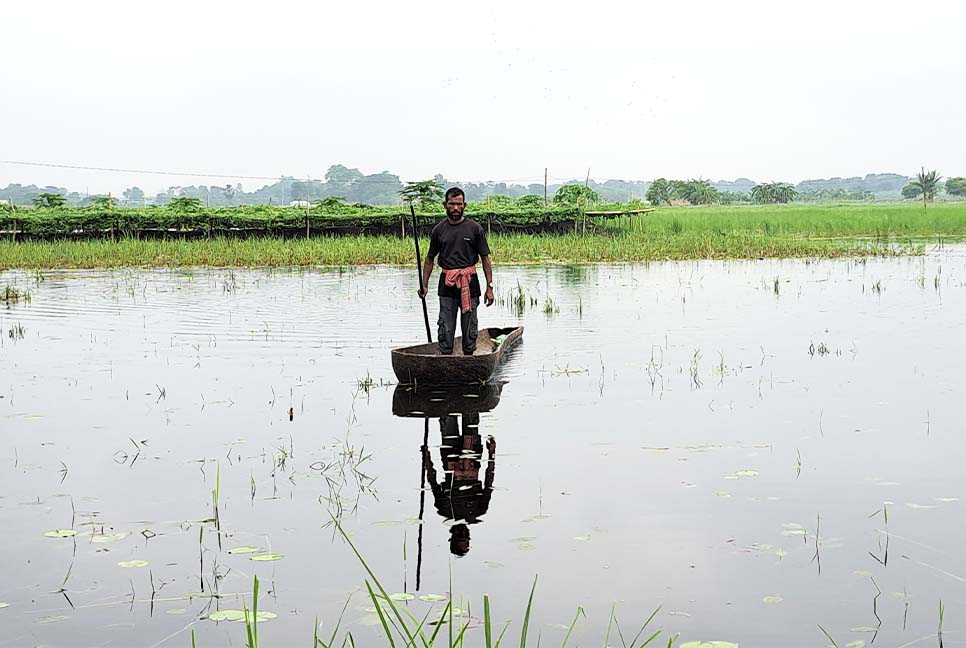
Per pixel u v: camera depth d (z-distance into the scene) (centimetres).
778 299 1827
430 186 3838
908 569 503
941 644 421
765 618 449
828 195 19800
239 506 614
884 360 1130
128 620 453
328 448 752
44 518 592
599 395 946
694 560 518
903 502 609
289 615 458
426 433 798
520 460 712
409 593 481
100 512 603
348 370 1095
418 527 573
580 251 3136
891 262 2789
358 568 512
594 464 700
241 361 1155
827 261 2873
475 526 574
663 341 1300
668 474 674
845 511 593
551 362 1138
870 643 423
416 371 988
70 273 2592
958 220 4569
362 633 439
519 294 1797
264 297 1902
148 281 2311
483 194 12050
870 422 821
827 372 1055
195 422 839
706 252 3173
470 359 978
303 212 3728
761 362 1123
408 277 2414
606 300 1831
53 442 770
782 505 605
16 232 3525
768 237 3828
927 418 833
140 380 1033
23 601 475
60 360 1161
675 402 910
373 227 3750
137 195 13012
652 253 3119
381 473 683
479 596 478
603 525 573
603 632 437
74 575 506
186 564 520
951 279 2197
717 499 618
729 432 792
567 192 4300
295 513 601
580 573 503
